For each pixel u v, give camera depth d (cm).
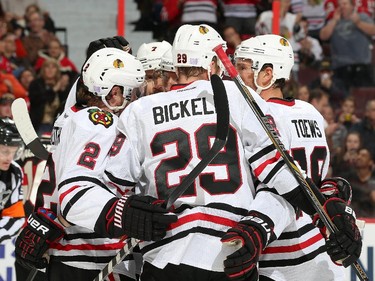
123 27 1019
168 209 480
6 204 755
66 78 1248
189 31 523
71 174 497
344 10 1258
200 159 496
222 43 527
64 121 537
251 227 482
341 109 1237
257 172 504
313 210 514
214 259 488
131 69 545
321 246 575
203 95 507
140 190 520
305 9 1258
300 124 571
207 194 493
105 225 483
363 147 1216
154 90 696
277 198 508
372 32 1262
